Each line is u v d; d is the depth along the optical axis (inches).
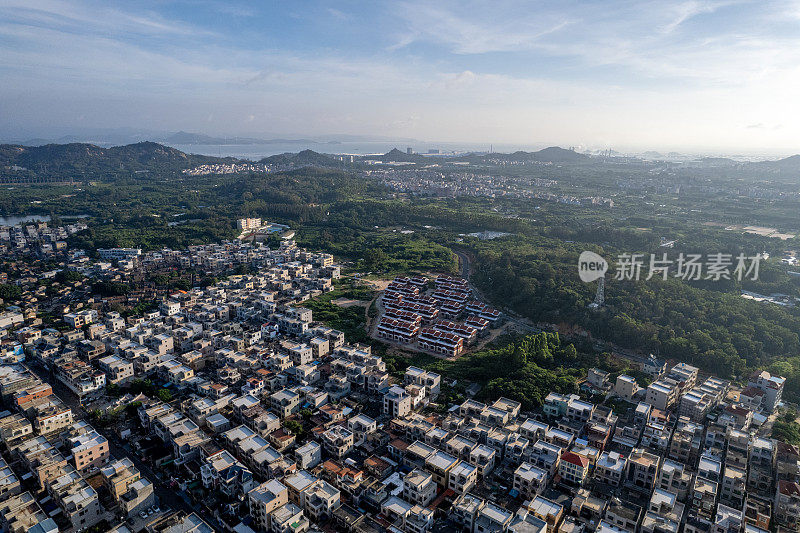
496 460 7583.7
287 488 6574.8
